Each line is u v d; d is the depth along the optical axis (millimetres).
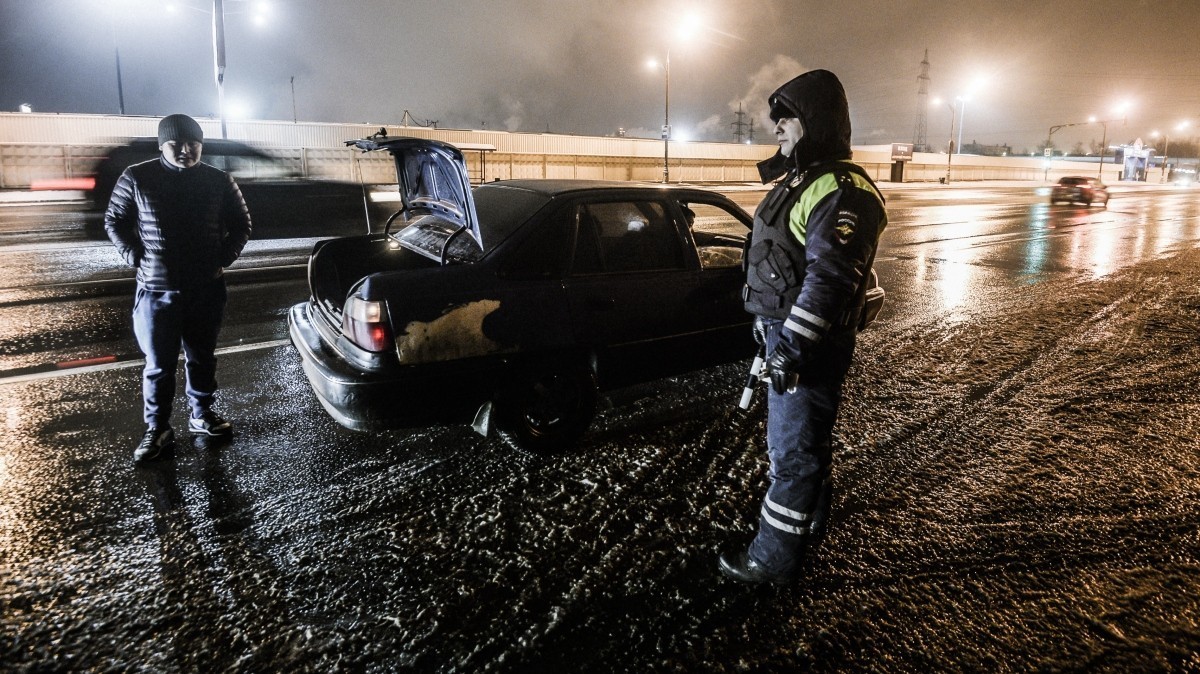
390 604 2379
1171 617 2365
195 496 3084
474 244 3506
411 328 3059
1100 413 4250
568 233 3508
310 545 2721
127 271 8703
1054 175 80062
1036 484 3311
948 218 19453
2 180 26672
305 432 3799
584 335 3504
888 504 3105
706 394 4441
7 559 2570
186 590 2430
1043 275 9469
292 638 2205
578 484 3244
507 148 42750
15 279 8109
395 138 3408
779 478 2408
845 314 2252
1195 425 4066
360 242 4359
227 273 8695
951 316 6898
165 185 3232
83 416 3984
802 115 2178
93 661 2082
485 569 2584
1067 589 2510
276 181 10594
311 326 3803
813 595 2461
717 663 2125
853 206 2078
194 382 3635
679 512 3014
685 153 50312
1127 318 6836
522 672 2082
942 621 2330
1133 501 3154
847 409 4281
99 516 2896
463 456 3516
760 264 2318
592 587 2486
